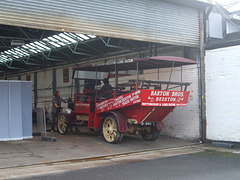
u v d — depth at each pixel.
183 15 11.16
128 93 9.20
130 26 9.77
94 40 13.94
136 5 9.95
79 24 8.73
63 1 8.45
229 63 10.41
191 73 11.48
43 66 21.47
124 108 9.91
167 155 8.74
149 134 11.07
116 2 9.48
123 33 9.62
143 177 6.10
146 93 8.63
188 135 11.46
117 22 9.48
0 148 8.70
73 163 7.48
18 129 10.29
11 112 10.16
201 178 6.02
